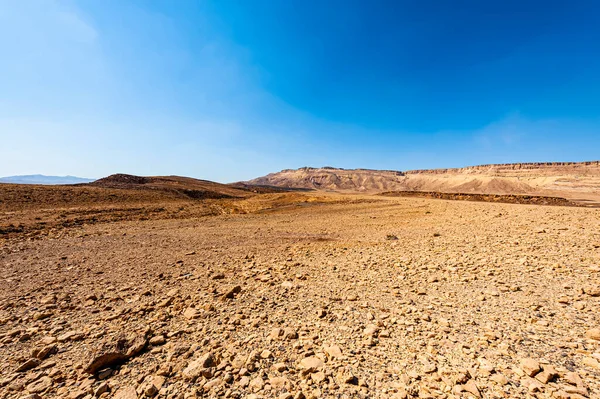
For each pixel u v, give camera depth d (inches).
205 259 445.4
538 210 914.7
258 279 331.3
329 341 181.6
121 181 3363.7
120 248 535.2
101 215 1029.8
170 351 177.5
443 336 179.5
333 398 127.0
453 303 235.1
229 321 218.7
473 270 320.8
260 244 564.7
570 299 224.7
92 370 157.0
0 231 684.7
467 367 145.4
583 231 480.1
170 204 1620.3
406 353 163.8
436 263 362.6
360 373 146.1
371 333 187.2
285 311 234.7
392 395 127.6
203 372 150.3
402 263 374.0
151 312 245.1
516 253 378.9
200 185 4237.2
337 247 510.0
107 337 198.5
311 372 147.6
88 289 311.7
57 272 380.2
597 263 305.0
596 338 163.5
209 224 899.4
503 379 131.7
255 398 130.6
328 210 1306.6
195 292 293.1
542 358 148.3
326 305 243.6
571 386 124.0
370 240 575.2
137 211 1197.7
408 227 727.1
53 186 1619.1
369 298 258.2
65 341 196.4
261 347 177.5
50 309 256.8
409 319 207.6
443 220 810.2
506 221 687.1
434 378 137.3
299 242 580.4
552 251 370.6
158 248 533.0
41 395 141.4
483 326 191.6
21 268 400.8
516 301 230.7
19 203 1144.8
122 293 295.4
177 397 133.8
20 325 225.9
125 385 146.1
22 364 167.3
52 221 853.8
